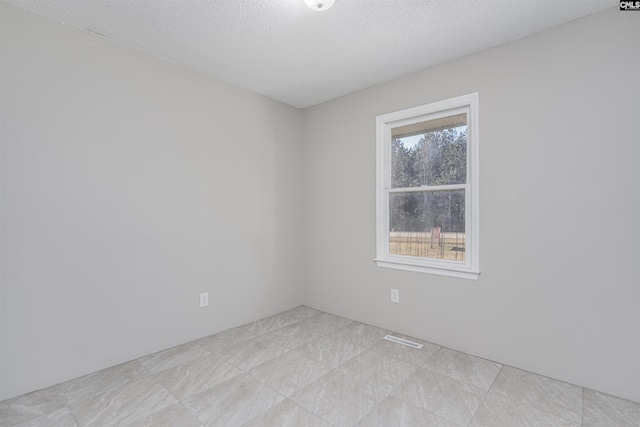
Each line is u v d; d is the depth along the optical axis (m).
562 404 1.81
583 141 2.00
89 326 2.17
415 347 2.58
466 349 2.47
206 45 2.33
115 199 2.29
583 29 2.00
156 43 2.30
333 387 1.99
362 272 3.16
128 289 2.35
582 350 2.01
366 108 3.12
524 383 2.04
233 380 2.07
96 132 2.19
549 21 2.04
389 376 2.12
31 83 1.94
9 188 1.87
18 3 1.86
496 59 2.33
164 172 2.55
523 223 2.22
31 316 1.94
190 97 2.71
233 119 3.04
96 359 2.20
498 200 2.32
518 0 1.84
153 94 2.48
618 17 1.89
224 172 2.97
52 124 2.01
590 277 1.98
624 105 1.88
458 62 2.51
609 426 1.63
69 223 2.08
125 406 1.79
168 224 2.58
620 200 1.90
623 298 1.89
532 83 2.18
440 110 2.63
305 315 3.39
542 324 2.15
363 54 2.46
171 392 1.94
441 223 2.68
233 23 2.06
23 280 1.91
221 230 2.95
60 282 2.05
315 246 3.61
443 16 1.99
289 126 3.60
